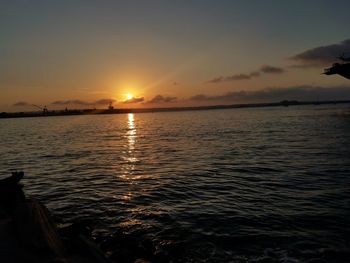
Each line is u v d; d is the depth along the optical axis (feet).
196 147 122.31
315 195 50.47
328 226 37.29
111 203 49.44
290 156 91.91
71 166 86.43
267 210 43.60
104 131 251.60
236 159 89.66
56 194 56.13
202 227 38.04
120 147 133.08
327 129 185.06
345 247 31.81
